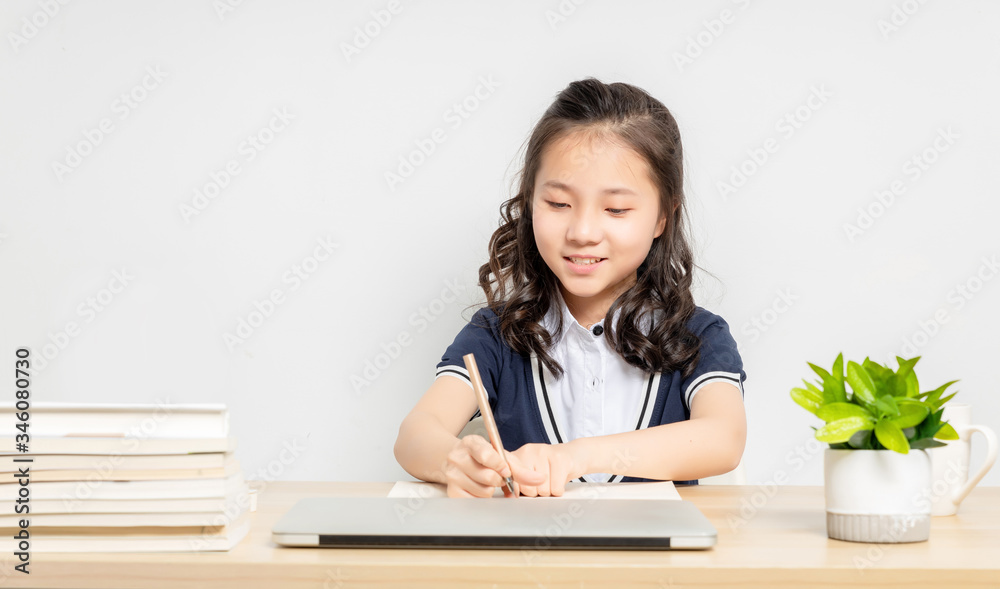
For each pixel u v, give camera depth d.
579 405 1.27
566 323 1.29
